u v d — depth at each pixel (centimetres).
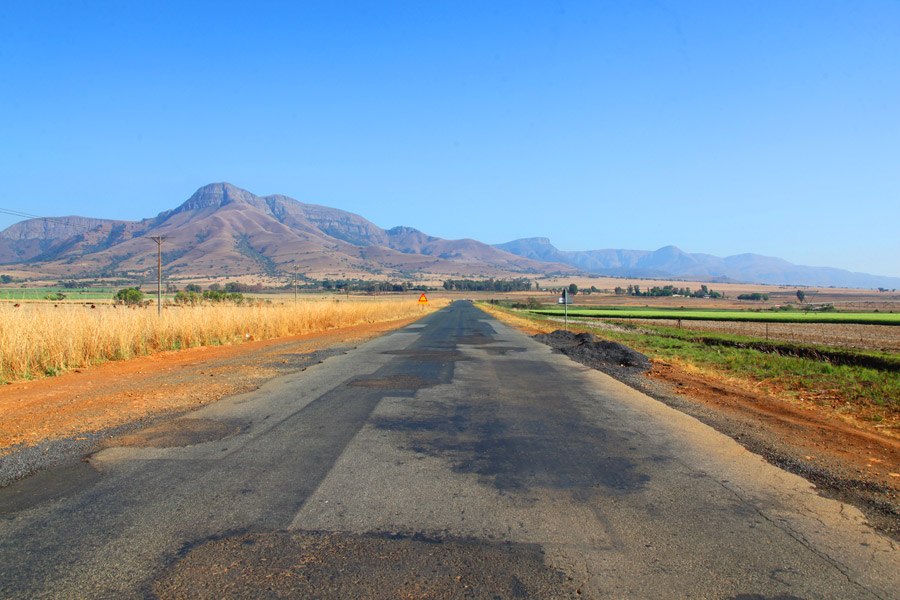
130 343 1602
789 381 1207
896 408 902
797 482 538
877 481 545
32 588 322
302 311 2983
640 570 353
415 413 828
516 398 968
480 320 4238
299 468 556
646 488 512
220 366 1355
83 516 429
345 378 1166
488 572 346
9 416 777
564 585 332
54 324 1369
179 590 321
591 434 718
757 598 322
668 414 855
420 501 470
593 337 2066
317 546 380
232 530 405
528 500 477
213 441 655
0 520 421
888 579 348
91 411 812
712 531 417
